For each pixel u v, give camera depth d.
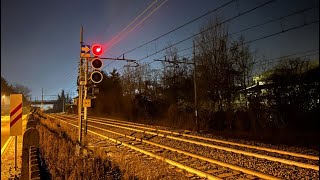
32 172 6.80
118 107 53.88
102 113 60.28
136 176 9.02
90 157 10.66
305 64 22.75
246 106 26.75
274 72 25.62
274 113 23.33
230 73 29.14
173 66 37.41
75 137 16.50
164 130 23.53
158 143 16.22
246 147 14.12
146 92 44.34
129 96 49.69
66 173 8.40
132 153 13.26
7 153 13.71
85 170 8.60
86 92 13.24
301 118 21.64
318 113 20.94
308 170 9.09
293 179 8.25
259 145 14.44
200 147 14.34
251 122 24.41
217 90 28.52
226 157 11.57
